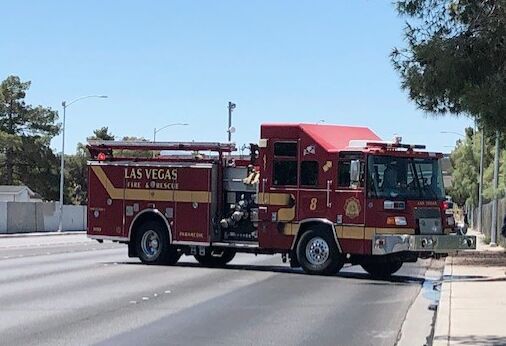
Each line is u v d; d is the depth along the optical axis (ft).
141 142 76.95
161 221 76.02
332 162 65.77
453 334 36.86
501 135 38.91
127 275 65.31
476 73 30.42
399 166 64.75
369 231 64.08
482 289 57.21
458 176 223.71
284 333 38.65
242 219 72.13
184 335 37.55
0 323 40.37
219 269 72.74
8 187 242.17
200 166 73.92
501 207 128.47
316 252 66.90
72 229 187.62
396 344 36.17
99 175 78.64
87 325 40.01
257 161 71.82
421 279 68.80
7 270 68.95
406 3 33.14
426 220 64.28
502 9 30.12
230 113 183.73
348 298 52.80
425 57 31.30
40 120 266.57
